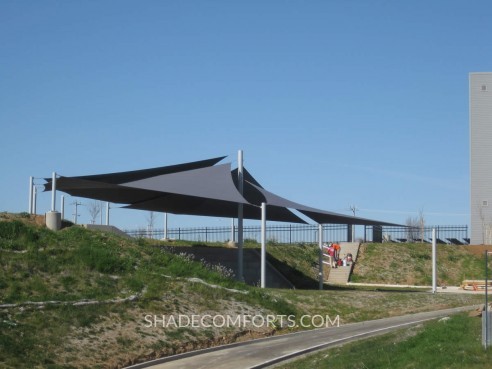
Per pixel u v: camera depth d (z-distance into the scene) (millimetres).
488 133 56031
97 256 25297
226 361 19953
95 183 32781
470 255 48812
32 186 34156
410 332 20922
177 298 24844
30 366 16859
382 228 56031
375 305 30469
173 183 33844
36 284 21781
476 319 20312
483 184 55562
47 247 25031
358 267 47750
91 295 22453
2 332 18016
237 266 38688
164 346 20812
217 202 39719
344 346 20891
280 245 48125
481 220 55000
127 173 34781
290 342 23047
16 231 25141
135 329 21250
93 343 19344
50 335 18828
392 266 47438
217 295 26344
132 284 24438
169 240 45312
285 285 41875
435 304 31219
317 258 48656
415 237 58375
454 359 15672
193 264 29328
